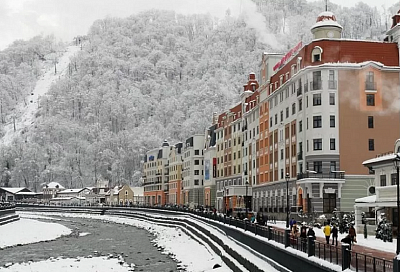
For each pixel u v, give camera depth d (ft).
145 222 387.75
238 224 168.45
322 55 256.11
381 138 252.83
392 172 171.22
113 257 180.04
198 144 512.63
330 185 246.06
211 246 188.14
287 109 288.92
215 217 229.45
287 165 285.84
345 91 252.83
